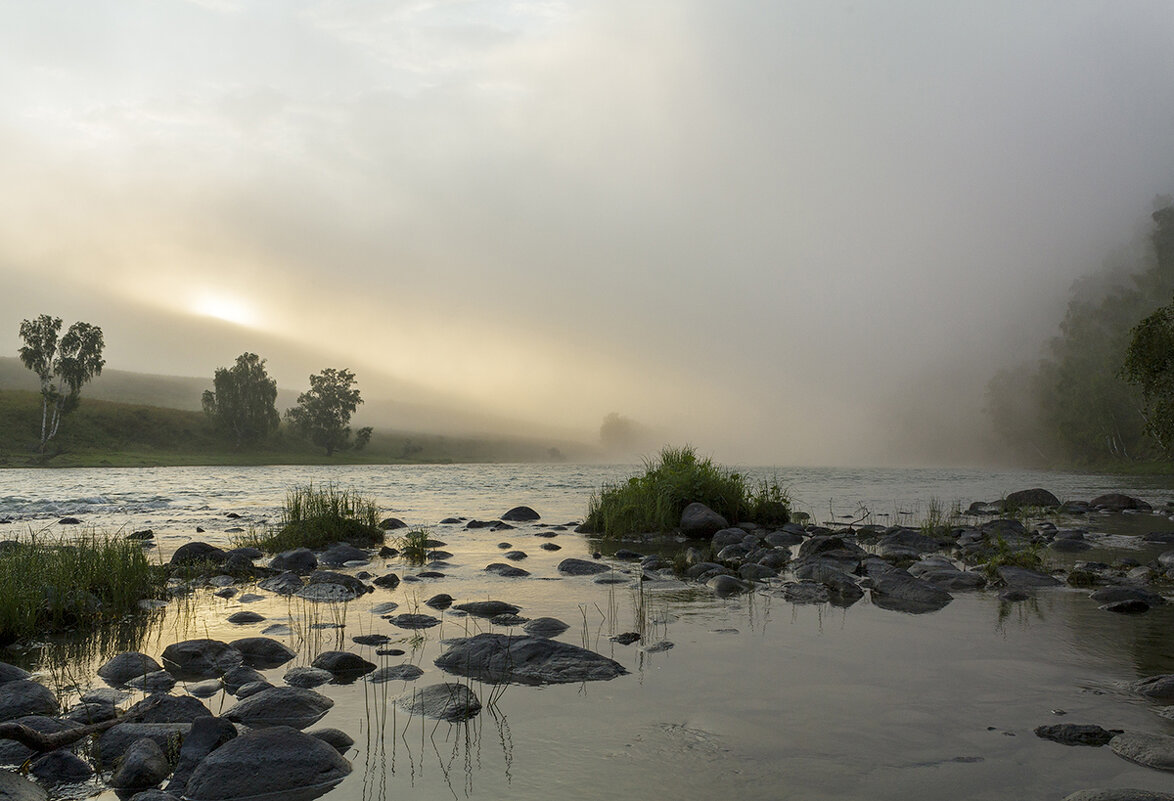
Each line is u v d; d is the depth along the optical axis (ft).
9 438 368.48
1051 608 32.99
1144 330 126.41
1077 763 16.06
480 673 23.38
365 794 14.80
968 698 20.48
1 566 35.94
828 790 14.75
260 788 15.11
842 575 39.73
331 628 30.14
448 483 177.58
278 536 59.21
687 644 26.53
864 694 20.85
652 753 16.70
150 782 15.84
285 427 568.82
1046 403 378.32
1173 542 56.13
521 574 43.50
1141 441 308.60
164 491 140.05
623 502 68.90
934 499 106.32
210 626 30.96
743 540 56.85
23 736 17.40
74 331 353.31
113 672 23.97
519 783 15.19
